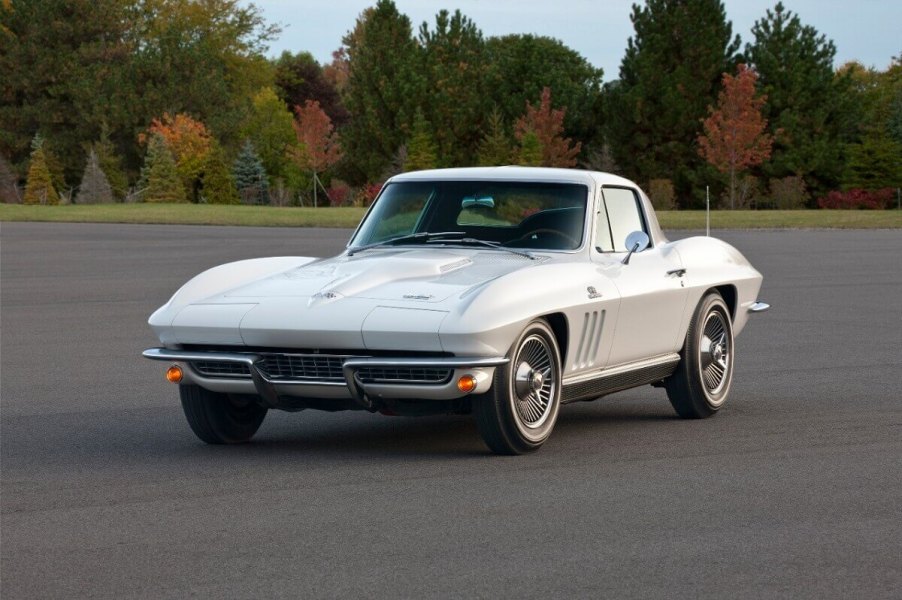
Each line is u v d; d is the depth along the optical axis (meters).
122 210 71.38
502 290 8.73
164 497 7.83
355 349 8.65
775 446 9.52
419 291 8.90
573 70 118.44
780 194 85.56
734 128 83.38
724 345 11.49
